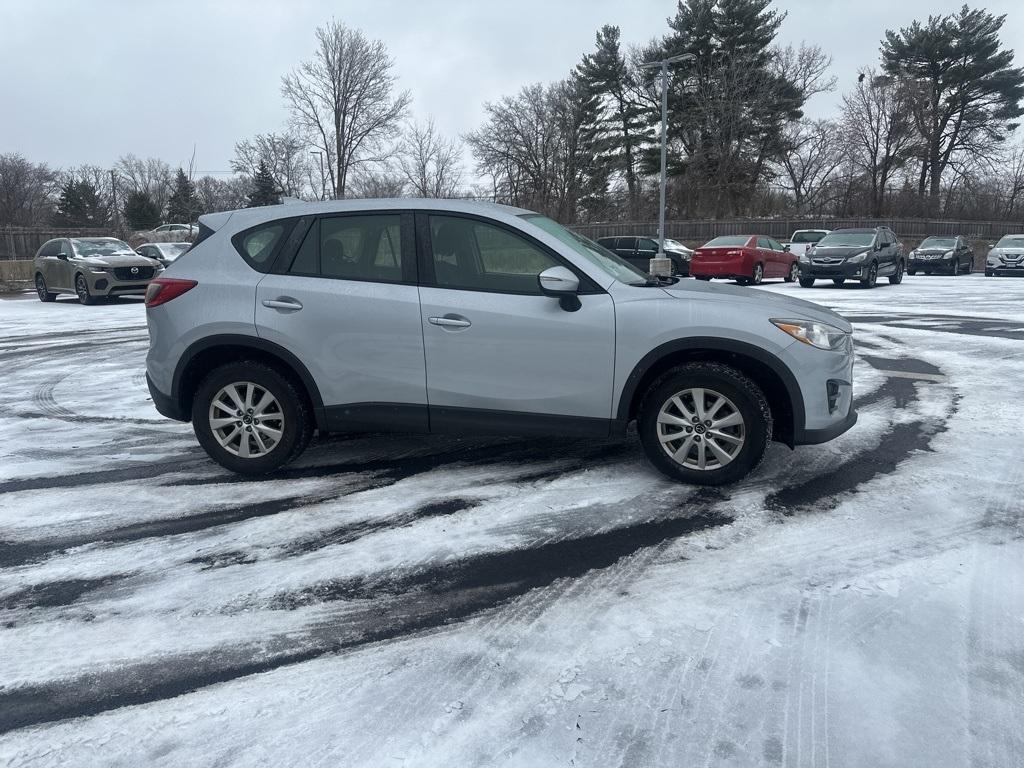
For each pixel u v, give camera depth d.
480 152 59.84
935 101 50.19
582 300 4.09
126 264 17.70
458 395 4.23
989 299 16.12
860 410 6.03
